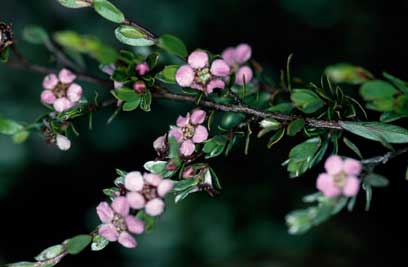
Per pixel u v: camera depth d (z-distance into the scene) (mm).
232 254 758
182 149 404
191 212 763
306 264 744
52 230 851
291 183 735
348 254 747
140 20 780
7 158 786
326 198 398
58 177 828
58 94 417
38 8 799
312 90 412
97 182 825
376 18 720
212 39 767
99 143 789
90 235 397
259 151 713
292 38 748
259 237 757
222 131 421
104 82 444
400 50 702
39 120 427
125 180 388
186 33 769
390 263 724
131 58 404
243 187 748
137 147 789
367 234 742
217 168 735
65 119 420
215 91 410
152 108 769
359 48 720
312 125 406
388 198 695
